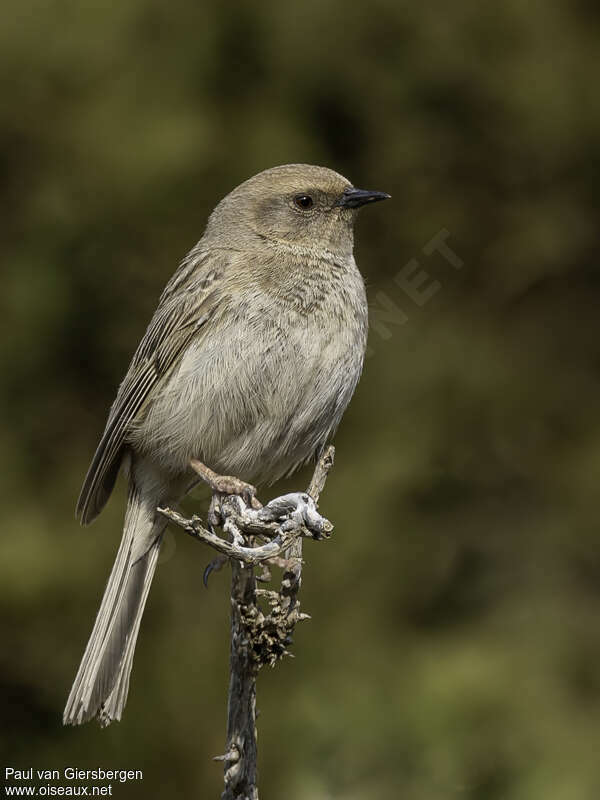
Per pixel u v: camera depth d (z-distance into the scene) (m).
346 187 8.38
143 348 8.36
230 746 6.35
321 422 8.03
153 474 8.30
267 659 6.33
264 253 8.09
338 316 7.98
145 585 8.05
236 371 7.84
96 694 7.38
